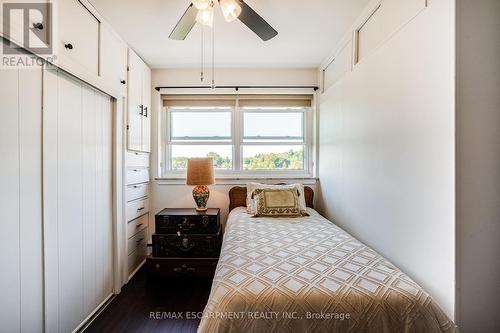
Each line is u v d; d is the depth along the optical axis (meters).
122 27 2.00
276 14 1.83
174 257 2.31
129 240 2.35
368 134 1.76
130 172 2.36
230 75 2.88
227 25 1.96
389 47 1.50
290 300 1.03
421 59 1.23
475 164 1.07
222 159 3.05
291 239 1.69
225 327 0.99
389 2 1.52
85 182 1.74
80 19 1.61
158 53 2.47
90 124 1.80
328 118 2.59
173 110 3.03
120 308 1.88
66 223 1.55
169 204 2.86
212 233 2.38
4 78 1.13
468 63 1.05
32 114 1.28
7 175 1.14
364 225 1.83
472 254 1.07
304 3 1.70
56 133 1.45
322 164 2.81
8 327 1.15
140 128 2.54
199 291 2.11
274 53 2.50
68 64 1.49
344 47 2.17
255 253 1.45
